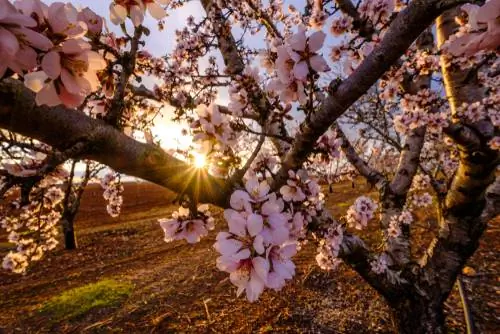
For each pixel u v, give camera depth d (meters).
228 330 5.37
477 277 5.87
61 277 9.20
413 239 7.89
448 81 2.32
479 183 2.30
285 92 1.17
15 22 0.49
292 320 5.37
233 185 1.37
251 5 3.19
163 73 4.19
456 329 4.45
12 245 12.41
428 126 2.76
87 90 0.64
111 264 10.20
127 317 6.20
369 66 1.05
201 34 4.36
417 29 0.95
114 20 0.96
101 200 31.31
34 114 0.81
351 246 2.51
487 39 0.57
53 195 3.09
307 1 3.64
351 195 18.11
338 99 1.12
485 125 2.20
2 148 0.81
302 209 1.57
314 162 2.18
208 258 9.55
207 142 1.37
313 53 1.07
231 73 3.17
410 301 2.79
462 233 2.63
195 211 1.29
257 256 0.85
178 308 6.34
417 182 5.46
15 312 6.92
